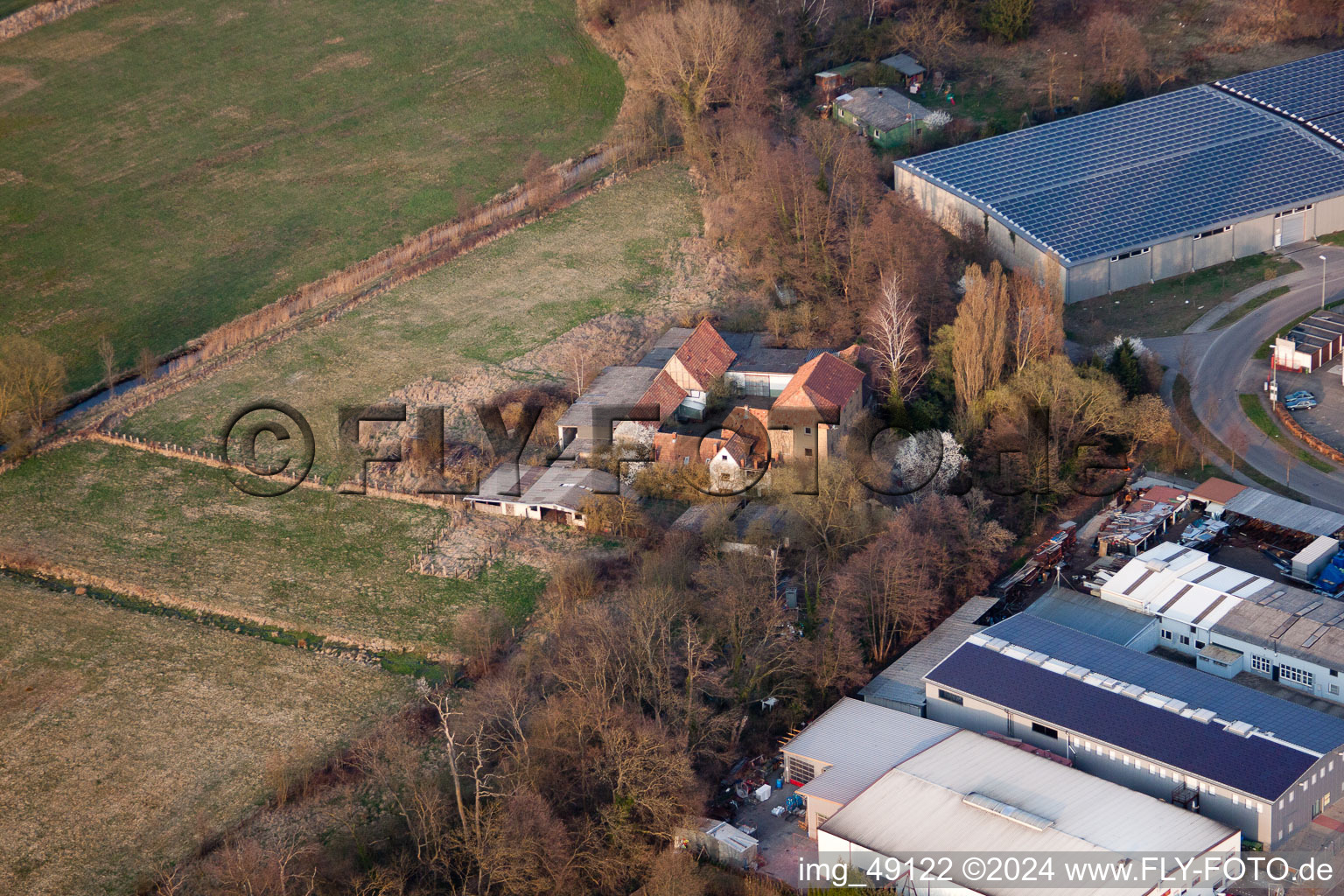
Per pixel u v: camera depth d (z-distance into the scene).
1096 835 131.62
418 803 136.75
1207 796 137.50
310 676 161.75
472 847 133.88
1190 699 147.88
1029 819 133.00
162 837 142.12
